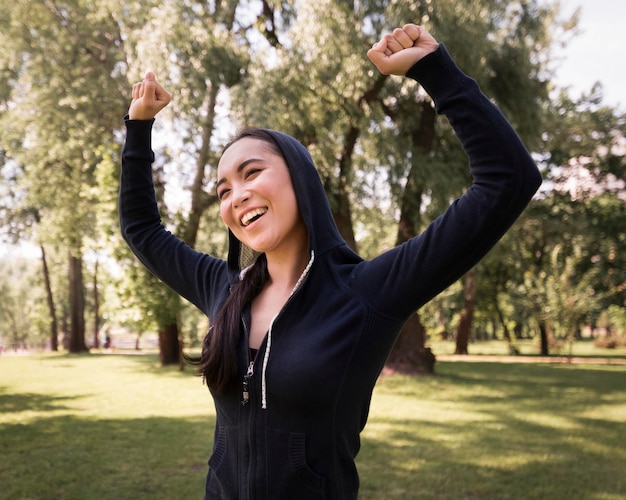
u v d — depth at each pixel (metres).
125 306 14.64
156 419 8.50
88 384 13.11
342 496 1.24
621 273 25.33
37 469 5.70
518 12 13.84
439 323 42.59
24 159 17.19
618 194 24.64
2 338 52.78
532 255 24.78
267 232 1.33
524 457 6.36
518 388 12.71
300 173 1.36
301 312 1.27
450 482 5.36
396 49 1.26
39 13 15.09
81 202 17.25
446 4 11.55
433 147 14.51
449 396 11.36
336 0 11.72
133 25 13.92
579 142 23.34
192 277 1.69
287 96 12.32
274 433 1.22
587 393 11.97
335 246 1.35
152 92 1.70
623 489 5.23
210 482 1.38
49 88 15.52
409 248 1.23
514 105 13.84
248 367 1.28
